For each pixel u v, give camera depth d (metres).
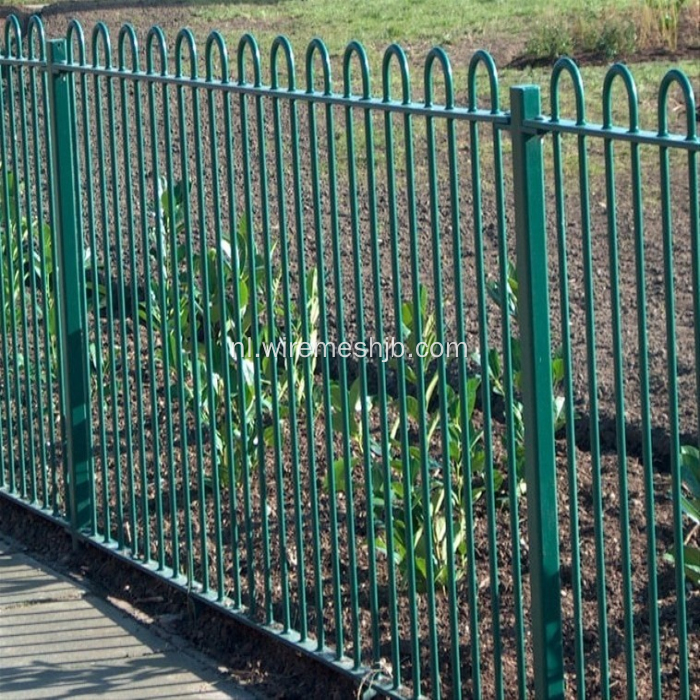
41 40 6.89
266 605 5.92
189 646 6.15
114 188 6.43
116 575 6.82
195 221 11.91
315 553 5.66
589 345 4.43
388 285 10.40
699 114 14.34
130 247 6.37
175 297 6.20
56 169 6.65
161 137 14.95
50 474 7.48
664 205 4.13
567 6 20.80
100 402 6.78
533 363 4.57
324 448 7.54
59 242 6.69
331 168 5.22
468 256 11.09
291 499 7.11
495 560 4.87
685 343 8.95
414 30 20.42
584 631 5.79
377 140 14.34
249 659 5.97
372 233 5.15
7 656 6.11
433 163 4.86
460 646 5.77
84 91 6.52
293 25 21.77
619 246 11.10
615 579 6.13
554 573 4.69
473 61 4.68
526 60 17.89
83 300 6.78
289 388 5.66
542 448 4.62
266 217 5.67
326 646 5.79
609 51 17.62
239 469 7.01
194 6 23.78
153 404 6.41
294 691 5.70
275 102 5.46
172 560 6.47
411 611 5.21
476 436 6.22
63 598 6.68
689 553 5.23
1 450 7.78
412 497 5.99
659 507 6.81
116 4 24.19
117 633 6.31
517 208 4.54
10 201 7.80
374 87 16.92
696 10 18.77
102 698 5.73
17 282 8.38
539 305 4.55
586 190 4.34
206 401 7.01
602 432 7.78
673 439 4.23
